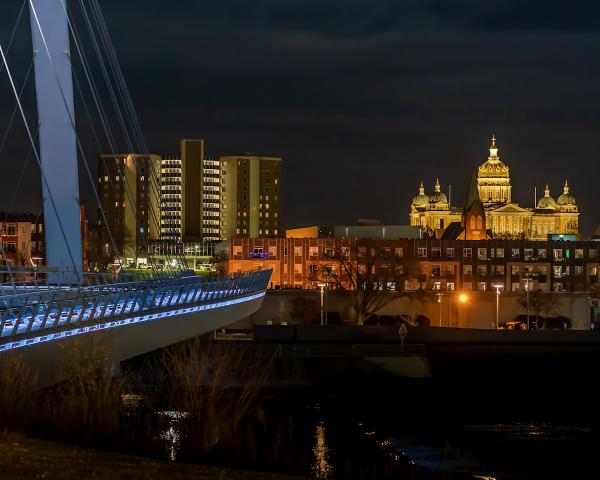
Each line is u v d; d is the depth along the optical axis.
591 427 79.25
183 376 55.03
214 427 40.19
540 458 65.81
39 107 74.19
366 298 149.62
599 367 106.62
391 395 94.44
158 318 63.28
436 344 105.62
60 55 75.00
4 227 192.38
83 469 30.55
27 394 39.28
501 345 106.75
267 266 186.00
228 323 90.75
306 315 149.12
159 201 126.38
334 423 75.88
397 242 187.12
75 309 51.84
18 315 41.69
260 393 87.44
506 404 92.19
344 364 97.38
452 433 75.06
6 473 28.88
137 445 37.97
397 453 64.81
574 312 160.50
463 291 160.62
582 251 194.88
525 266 192.00
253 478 32.78
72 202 73.56
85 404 37.72
